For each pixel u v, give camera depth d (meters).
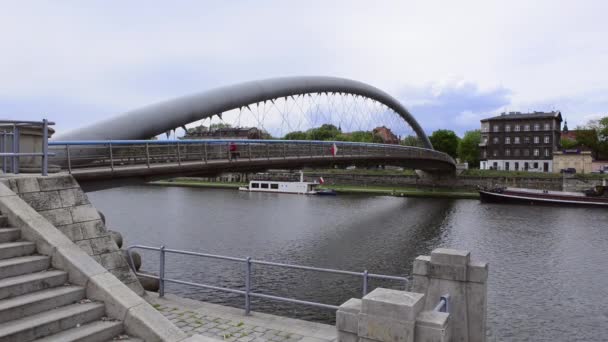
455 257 6.34
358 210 55.09
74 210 7.89
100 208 54.44
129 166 16.11
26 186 7.27
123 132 21.92
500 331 17.00
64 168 14.89
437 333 4.21
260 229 38.91
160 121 24.06
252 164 22.92
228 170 22.16
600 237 36.53
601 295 21.20
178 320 7.34
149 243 31.94
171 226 39.97
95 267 6.12
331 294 20.09
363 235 36.75
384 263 27.08
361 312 4.44
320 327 7.13
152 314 5.60
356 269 25.45
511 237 36.59
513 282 23.34
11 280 5.53
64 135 19.84
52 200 7.59
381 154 44.72
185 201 64.88
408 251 30.70
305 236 35.72
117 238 11.30
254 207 57.34
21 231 6.44
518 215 51.00
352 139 71.75
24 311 5.19
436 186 90.75
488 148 106.62
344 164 37.56
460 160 114.50
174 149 19.42
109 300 5.69
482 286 6.21
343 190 85.50
